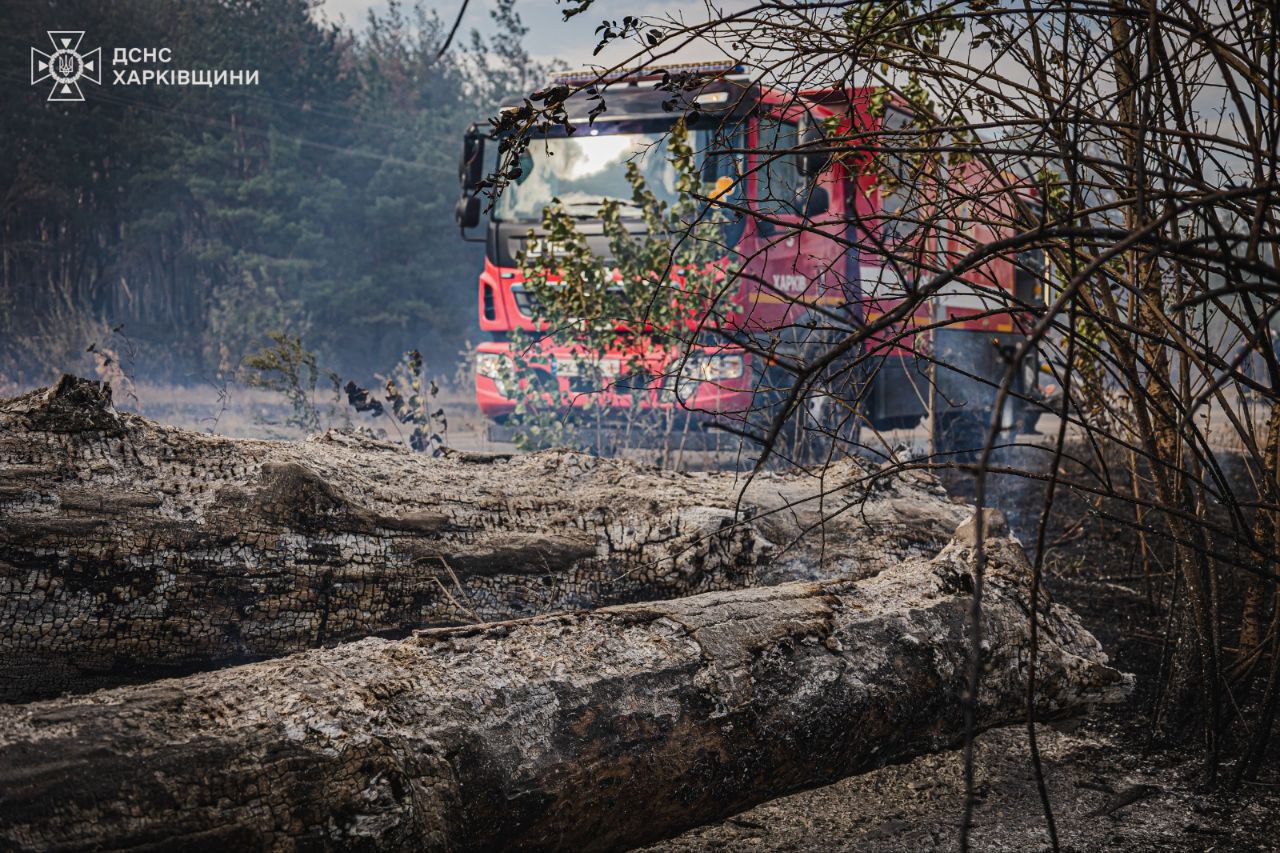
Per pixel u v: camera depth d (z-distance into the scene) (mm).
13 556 2707
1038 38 3037
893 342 2227
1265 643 3316
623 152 8727
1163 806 3055
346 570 3148
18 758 1764
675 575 3609
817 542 3854
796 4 2234
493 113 23578
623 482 3908
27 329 17344
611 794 2318
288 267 24422
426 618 3293
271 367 6988
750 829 2885
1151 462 3260
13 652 2729
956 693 2922
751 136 6402
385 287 25453
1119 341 2506
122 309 27406
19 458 2814
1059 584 5461
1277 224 2426
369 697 2160
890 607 3006
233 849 1840
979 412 10023
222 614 2969
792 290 7152
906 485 4363
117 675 2887
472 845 2145
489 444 9750
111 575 2812
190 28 28219
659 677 2506
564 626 2588
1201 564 3369
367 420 10312
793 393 1716
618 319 6023
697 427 7008
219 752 1904
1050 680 3098
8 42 24641
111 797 1767
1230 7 2641
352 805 1964
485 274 9430
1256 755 3197
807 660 2727
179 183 25922
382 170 26594
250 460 3143
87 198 26141
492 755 2193
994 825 2912
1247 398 3398
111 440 2975
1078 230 1456
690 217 6812
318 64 28969
